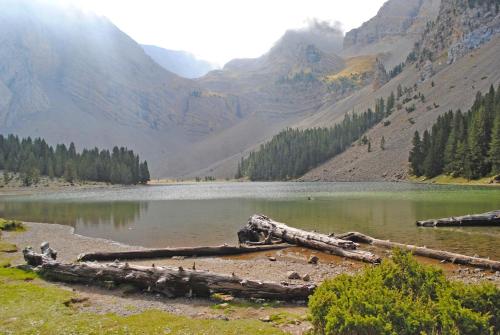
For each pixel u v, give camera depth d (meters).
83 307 15.28
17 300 15.55
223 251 28.42
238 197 96.25
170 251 27.75
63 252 29.20
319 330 9.89
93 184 191.50
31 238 35.84
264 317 13.96
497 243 28.91
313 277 20.62
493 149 116.75
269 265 24.11
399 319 8.92
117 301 16.30
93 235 37.97
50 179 179.88
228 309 15.07
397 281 10.64
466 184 121.00
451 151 137.75
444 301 9.26
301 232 30.20
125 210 65.44
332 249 27.41
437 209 52.59
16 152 192.00
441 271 10.67
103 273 18.67
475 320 8.78
